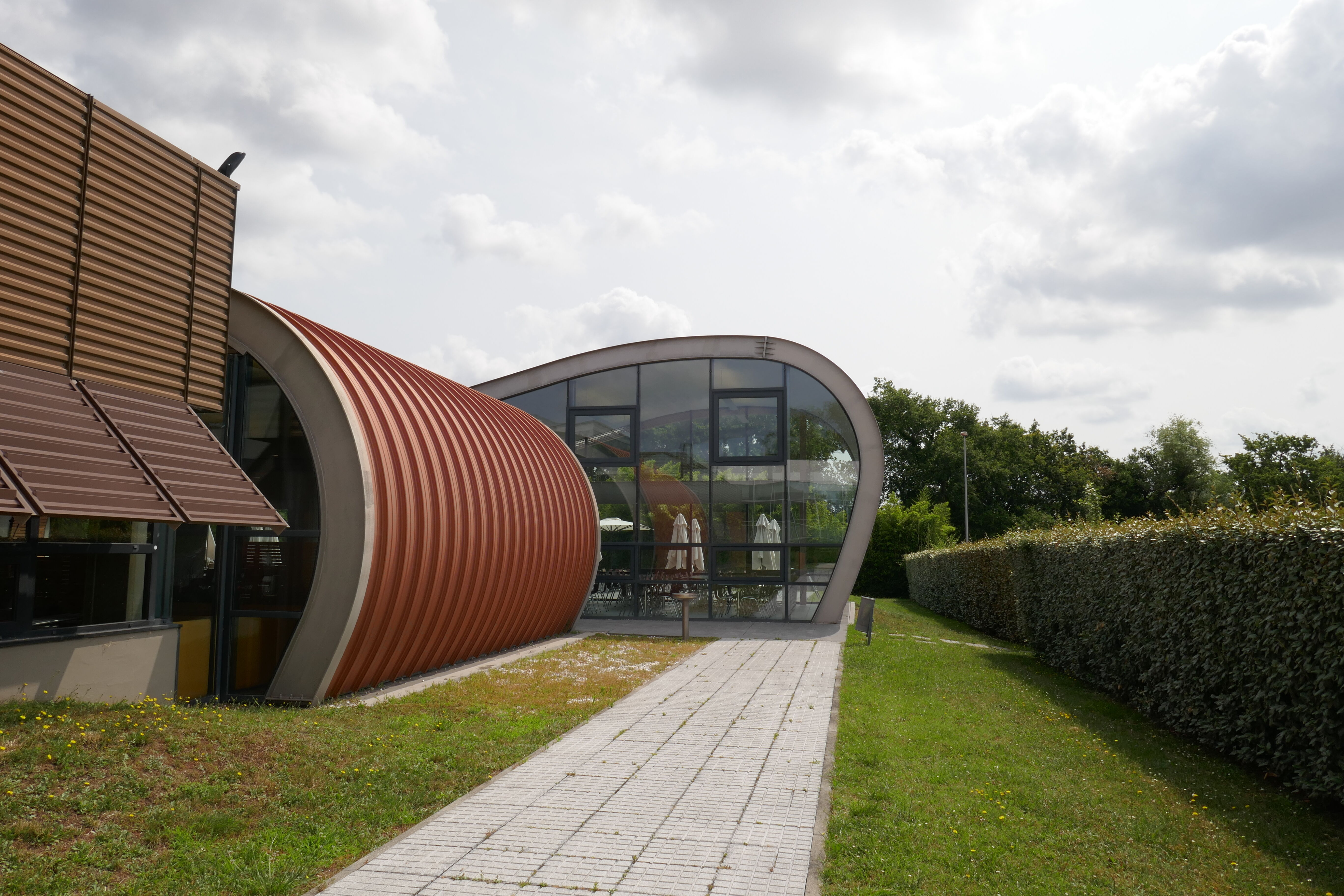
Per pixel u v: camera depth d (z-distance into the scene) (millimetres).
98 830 4434
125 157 6836
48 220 6160
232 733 6008
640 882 4195
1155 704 8305
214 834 4625
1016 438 51000
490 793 5609
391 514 8508
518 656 12086
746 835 4848
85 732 5379
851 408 17984
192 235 7480
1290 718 5965
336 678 8281
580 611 15773
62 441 5703
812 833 4895
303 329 9016
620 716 8023
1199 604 7410
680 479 18375
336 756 6012
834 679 10234
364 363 9859
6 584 6277
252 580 8367
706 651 12781
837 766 6223
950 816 5098
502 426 12836
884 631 16406
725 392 18422
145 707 6320
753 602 17859
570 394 18938
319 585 8070
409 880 4195
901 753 6625
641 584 18219
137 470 6109
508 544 11297
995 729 7520
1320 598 5695
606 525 18484
